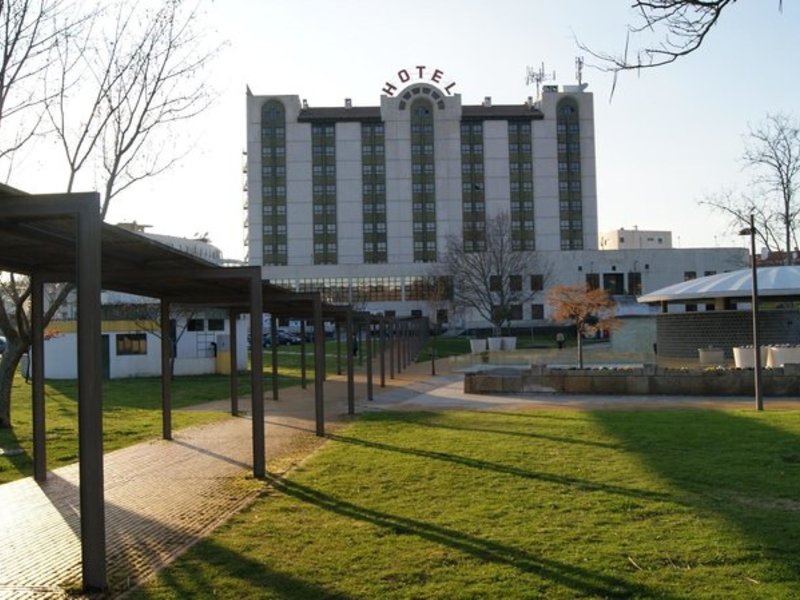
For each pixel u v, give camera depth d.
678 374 22.42
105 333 36.00
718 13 6.13
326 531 7.77
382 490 9.66
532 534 7.43
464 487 9.70
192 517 8.58
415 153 104.88
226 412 20.53
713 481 9.67
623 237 154.12
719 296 30.83
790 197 38.34
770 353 25.77
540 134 105.38
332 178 104.69
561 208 105.56
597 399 21.77
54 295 29.16
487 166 104.88
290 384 30.89
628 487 9.43
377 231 104.44
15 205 6.56
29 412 21.95
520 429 15.13
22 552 7.44
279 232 104.25
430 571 6.41
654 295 34.22
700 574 6.14
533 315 87.12
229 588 6.13
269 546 7.28
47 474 11.56
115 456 13.08
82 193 6.53
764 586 5.82
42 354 11.15
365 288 94.69
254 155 104.38
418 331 53.31
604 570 6.30
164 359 15.20
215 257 84.38
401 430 15.55
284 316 25.08
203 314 39.16
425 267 94.88
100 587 6.26
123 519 8.54
